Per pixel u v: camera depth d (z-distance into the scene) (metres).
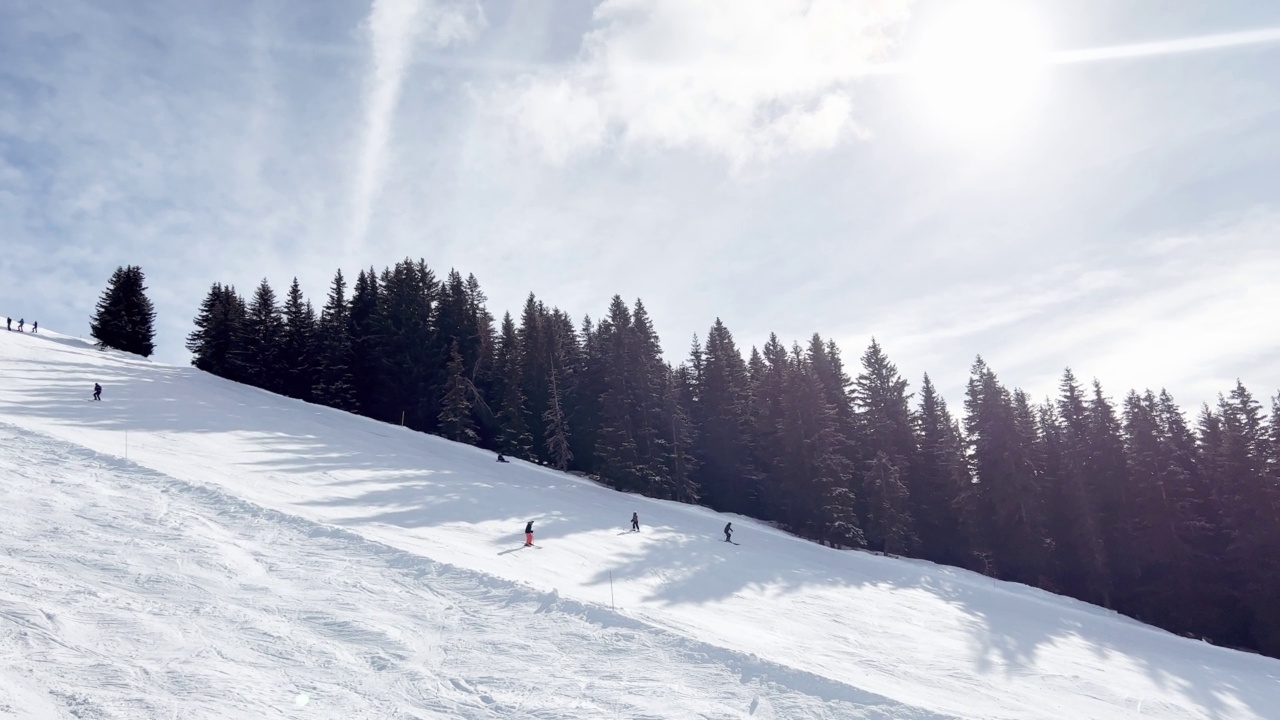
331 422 43.69
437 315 65.38
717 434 54.19
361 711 9.34
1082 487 45.66
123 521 15.77
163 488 18.84
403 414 57.97
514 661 11.54
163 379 45.31
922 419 54.53
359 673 10.49
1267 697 22.14
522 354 59.62
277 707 9.09
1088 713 15.53
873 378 54.47
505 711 9.75
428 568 15.55
